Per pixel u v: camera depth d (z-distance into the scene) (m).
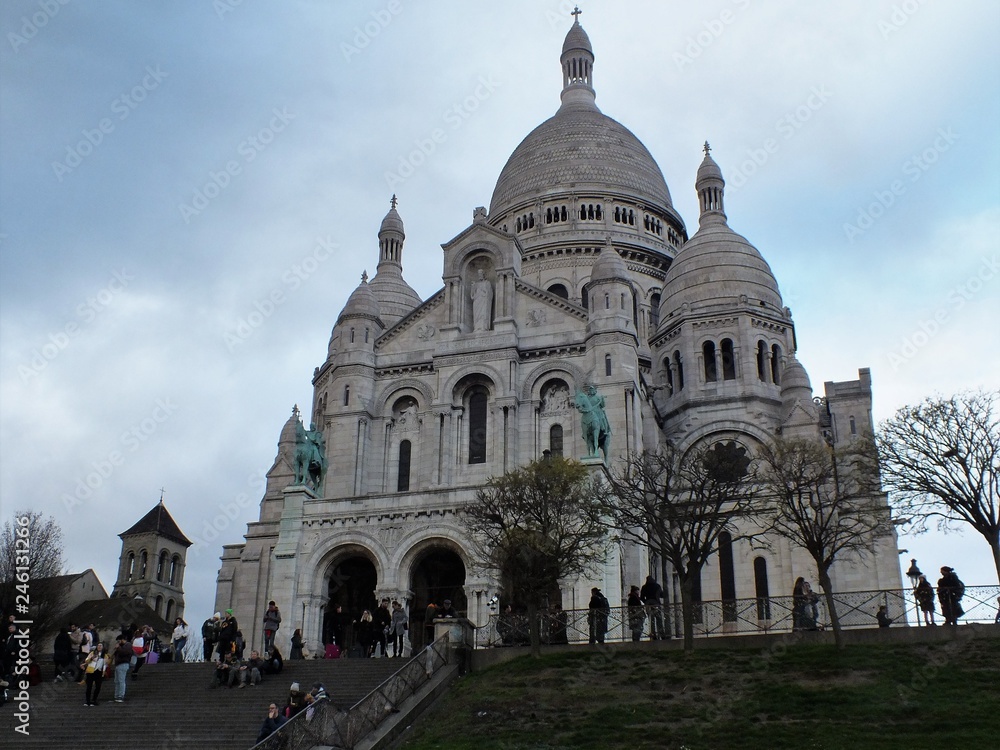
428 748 32.19
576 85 108.06
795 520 44.38
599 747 31.11
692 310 75.88
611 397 60.91
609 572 52.97
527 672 39.09
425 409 65.38
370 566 58.31
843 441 72.44
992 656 36.22
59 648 43.53
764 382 73.75
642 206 93.12
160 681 42.38
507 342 64.00
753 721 32.56
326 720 31.64
